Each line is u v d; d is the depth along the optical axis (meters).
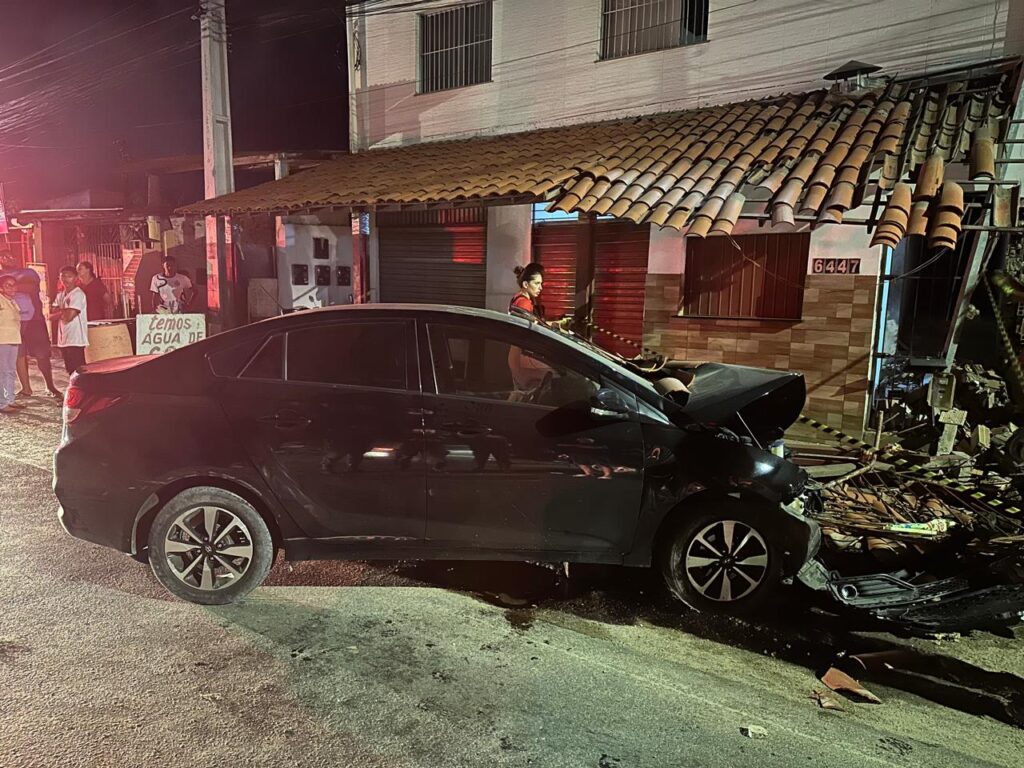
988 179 5.32
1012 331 7.40
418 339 3.97
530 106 10.27
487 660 3.43
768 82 8.29
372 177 9.65
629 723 2.94
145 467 3.86
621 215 6.37
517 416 3.85
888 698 3.20
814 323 7.66
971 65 7.03
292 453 3.85
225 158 10.45
